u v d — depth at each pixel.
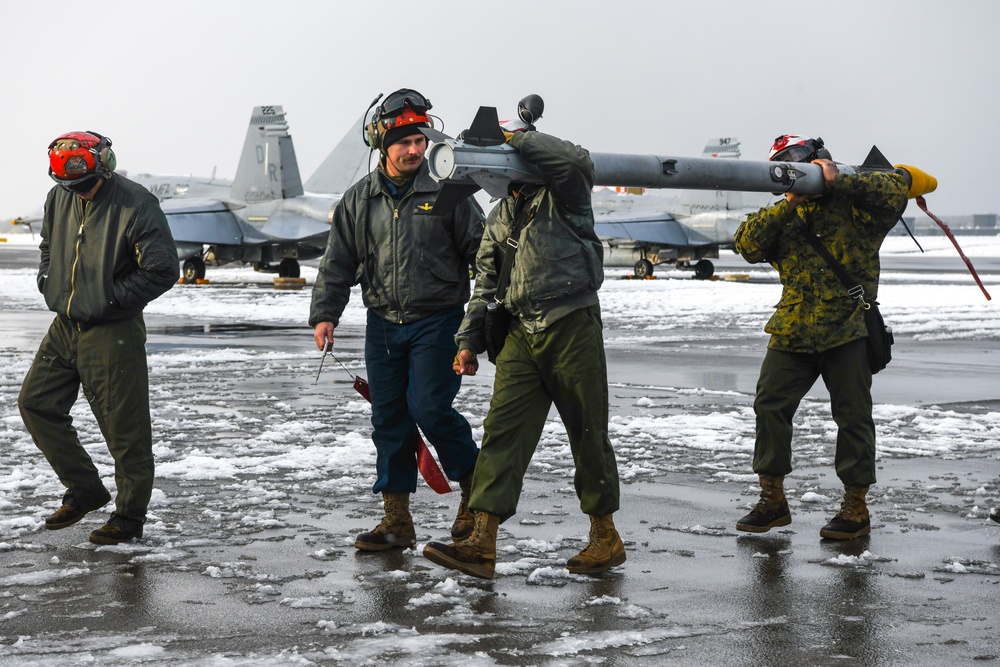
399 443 5.03
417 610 4.03
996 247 109.31
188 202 42.00
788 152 5.37
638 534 5.24
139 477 5.01
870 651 3.59
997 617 3.97
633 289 32.56
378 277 4.95
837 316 5.22
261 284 37.66
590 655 3.54
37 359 5.12
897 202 5.22
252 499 5.89
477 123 4.28
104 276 4.89
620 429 8.39
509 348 4.57
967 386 11.33
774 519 5.32
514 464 4.46
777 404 5.31
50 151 4.86
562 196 4.35
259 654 3.52
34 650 3.54
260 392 10.44
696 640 3.70
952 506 5.85
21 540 5.03
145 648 3.55
